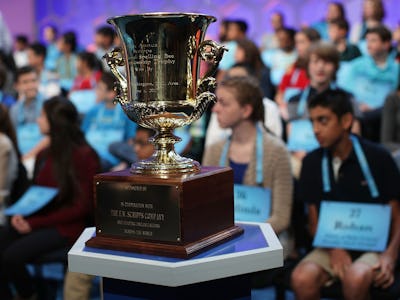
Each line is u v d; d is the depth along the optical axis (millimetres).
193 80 1317
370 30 3951
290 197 2379
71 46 6871
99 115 3977
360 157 2314
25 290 2742
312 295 2201
